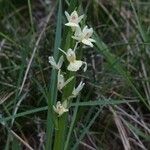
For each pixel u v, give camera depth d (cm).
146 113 30
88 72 30
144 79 30
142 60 32
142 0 38
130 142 28
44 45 31
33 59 30
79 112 25
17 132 28
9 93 28
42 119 28
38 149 27
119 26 35
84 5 35
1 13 35
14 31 34
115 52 33
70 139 23
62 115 19
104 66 31
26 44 28
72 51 18
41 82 29
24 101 28
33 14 38
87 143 28
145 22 35
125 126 29
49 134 20
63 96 19
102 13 36
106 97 30
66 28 20
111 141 29
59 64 18
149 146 28
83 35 18
